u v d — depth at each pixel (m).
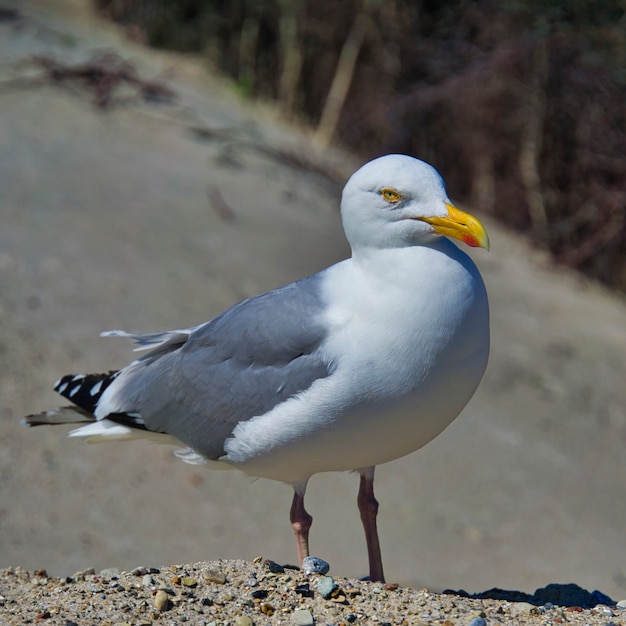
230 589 6.86
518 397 14.70
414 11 23.39
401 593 6.84
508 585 11.34
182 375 8.13
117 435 8.69
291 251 16.41
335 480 12.80
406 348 6.97
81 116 18.92
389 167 7.13
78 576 7.43
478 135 21.92
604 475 13.64
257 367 7.62
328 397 7.12
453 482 12.96
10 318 13.37
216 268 15.34
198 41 24.70
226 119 20.95
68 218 15.58
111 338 13.45
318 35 23.61
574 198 21.33
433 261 7.05
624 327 17.62
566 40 21.28
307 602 6.67
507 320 16.47
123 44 22.88
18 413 12.34
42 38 21.36
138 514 11.66
